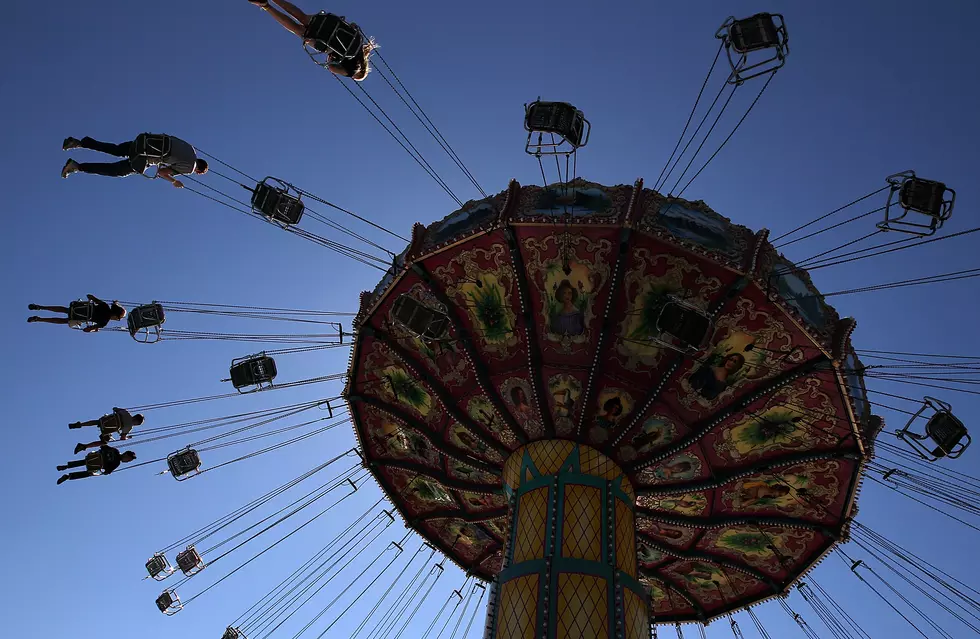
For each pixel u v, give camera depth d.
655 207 15.73
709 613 21.56
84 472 17.67
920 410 15.49
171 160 14.50
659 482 18.42
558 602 15.38
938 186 14.06
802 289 16.19
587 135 14.59
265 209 16.31
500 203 16.42
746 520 18.69
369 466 20.80
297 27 13.33
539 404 17.58
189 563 20.80
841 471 17.38
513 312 17.08
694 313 15.02
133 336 18.00
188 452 19.75
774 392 16.59
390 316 18.12
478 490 19.44
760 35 13.03
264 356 18.44
